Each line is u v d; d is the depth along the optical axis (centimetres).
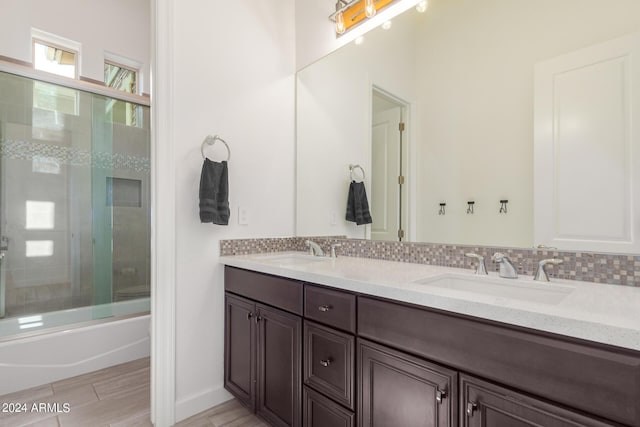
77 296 270
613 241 106
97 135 280
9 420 161
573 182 115
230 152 185
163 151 158
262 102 201
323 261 168
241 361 168
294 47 221
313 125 210
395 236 169
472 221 141
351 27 187
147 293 303
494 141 136
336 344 120
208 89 176
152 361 157
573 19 116
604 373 64
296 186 219
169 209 160
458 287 127
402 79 167
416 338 96
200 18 174
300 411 135
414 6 162
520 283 112
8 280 243
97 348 219
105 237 284
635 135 103
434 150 155
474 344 83
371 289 107
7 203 242
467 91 144
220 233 180
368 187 182
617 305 78
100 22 295
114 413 167
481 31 140
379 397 106
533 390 73
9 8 250
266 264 152
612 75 107
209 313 175
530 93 126
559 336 70
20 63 252
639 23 102
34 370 195
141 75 320
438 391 90
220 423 161
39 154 255
